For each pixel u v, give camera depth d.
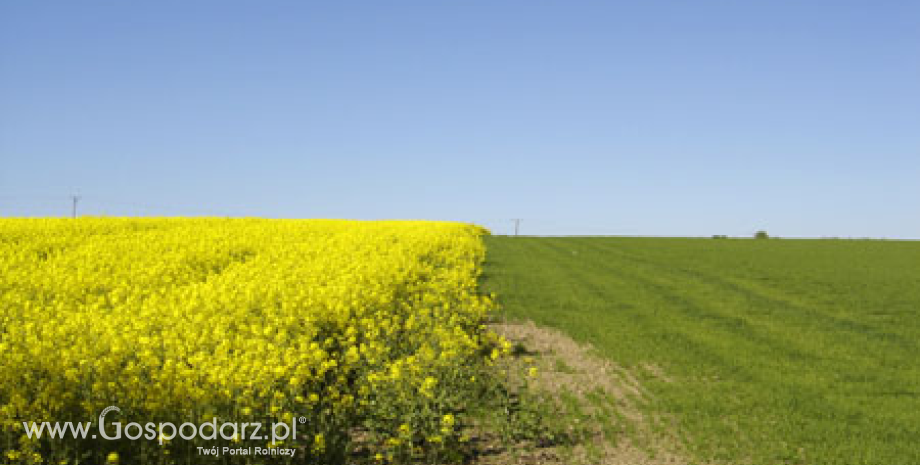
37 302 14.06
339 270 19.19
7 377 8.05
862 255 41.12
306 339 11.49
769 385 13.95
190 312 12.77
